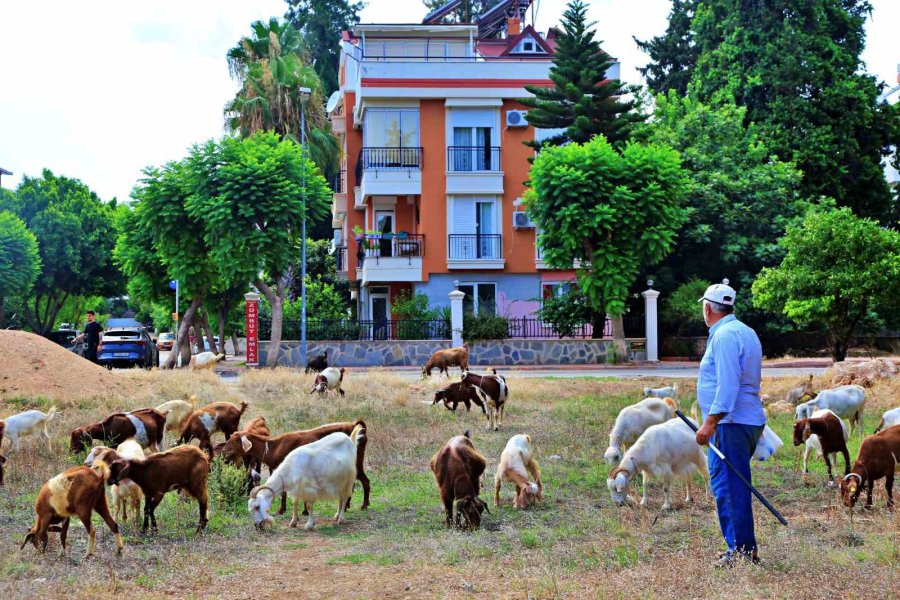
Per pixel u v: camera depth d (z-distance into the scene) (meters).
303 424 15.30
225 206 28.50
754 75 40.44
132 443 8.88
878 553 6.81
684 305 33.16
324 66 56.81
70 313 64.62
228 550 7.79
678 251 36.22
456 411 17.11
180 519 8.97
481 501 8.59
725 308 6.75
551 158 29.92
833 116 40.19
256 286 31.02
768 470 10.97
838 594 5.84
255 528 8.59
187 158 29.45
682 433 8.99
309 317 37.19
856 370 18.78
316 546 7.95
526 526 8.57
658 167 30.02
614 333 32.16
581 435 13.99
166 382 19.64
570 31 34.00
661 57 51.81
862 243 27.19
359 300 39.12
